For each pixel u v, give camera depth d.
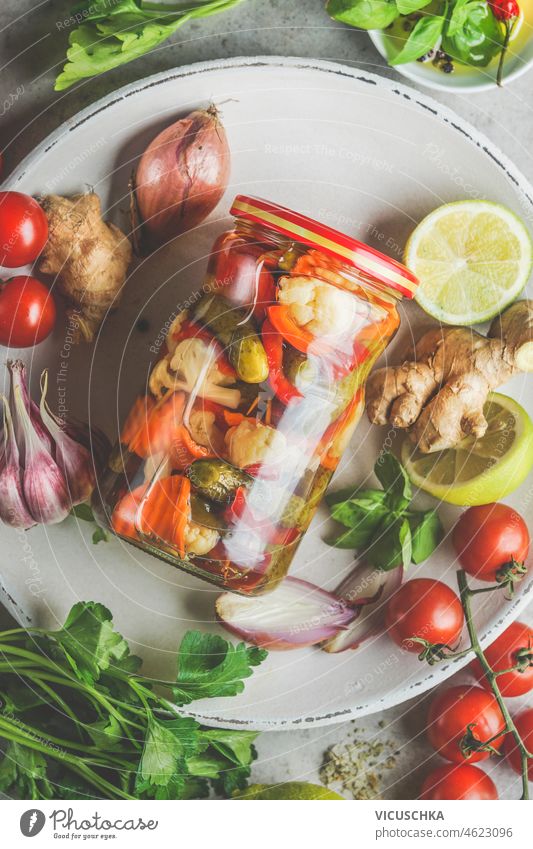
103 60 0.58
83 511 0.61
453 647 0.61
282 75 0.59
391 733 0.64
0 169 0.61
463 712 0.61
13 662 0.61
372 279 0.54
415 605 0.60
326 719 0.61
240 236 0.55
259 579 0.57
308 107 0.60
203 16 0.59
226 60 0.59
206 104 0.60
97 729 0.60
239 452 0.54
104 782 0.60
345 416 0.56
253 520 0.55
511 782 0.64
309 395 0.54
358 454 0.61
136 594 0.62
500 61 0.60
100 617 0.59
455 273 0.60
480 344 0.59
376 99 0.60
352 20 0.59
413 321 0.61
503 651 0.62
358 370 0.55
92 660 0.59
